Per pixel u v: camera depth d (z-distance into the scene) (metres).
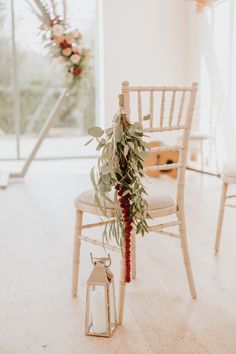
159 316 1.87
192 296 2.04
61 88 6.37
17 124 6.32
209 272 2.35
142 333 1.74
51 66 6.27
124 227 1.72
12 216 3.52
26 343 1.67
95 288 1.73
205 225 3.21
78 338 1.70
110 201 1.70
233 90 5.07
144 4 6.04
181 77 6.28
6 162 6.35
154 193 2.00
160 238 2.91
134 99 6.09
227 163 2.60
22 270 2.40
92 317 1.74
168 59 6.21
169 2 6.11
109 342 1.67
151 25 6.10
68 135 6.61
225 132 5.28
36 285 2.20
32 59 6.23
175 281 2.24
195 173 5.41
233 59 5.05
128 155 1.65
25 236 3.01
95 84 6.43
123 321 1.83
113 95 6.10
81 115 6.55
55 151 6.63
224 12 5.20
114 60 6.04
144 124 6.11
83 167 5.83
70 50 4.52
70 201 4.00
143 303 1.99
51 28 4.47
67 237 2.97
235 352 1.60
